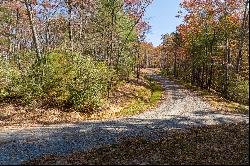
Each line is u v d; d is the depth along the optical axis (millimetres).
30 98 32000
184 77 91562
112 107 35594
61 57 34531
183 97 49281
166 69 119938
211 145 17094
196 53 67938
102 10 50281
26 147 18047
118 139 19828
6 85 33312
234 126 22703
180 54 92312
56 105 32125
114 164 14180
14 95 32875
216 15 53938
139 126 24453
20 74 33781
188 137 19516
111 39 47750
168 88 64125
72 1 42781
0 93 32250
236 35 54250
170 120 27609
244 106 39625
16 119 27656
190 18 59781
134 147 17516
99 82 34625
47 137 20469
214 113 32719
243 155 15156
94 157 15539
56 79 33594
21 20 61344
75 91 32625
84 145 18531
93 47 52312
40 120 27766
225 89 49938
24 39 68125
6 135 21172
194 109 36438
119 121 27562
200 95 51156
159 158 15008
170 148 16922
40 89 32844
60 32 54375
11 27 61188
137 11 50656
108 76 38469
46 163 14539
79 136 20766
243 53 55031
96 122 27188
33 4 41094
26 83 32938
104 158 15289
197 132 21219
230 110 35344
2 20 57750
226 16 51625
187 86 68375
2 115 28250
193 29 62250
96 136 20766
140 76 81375
